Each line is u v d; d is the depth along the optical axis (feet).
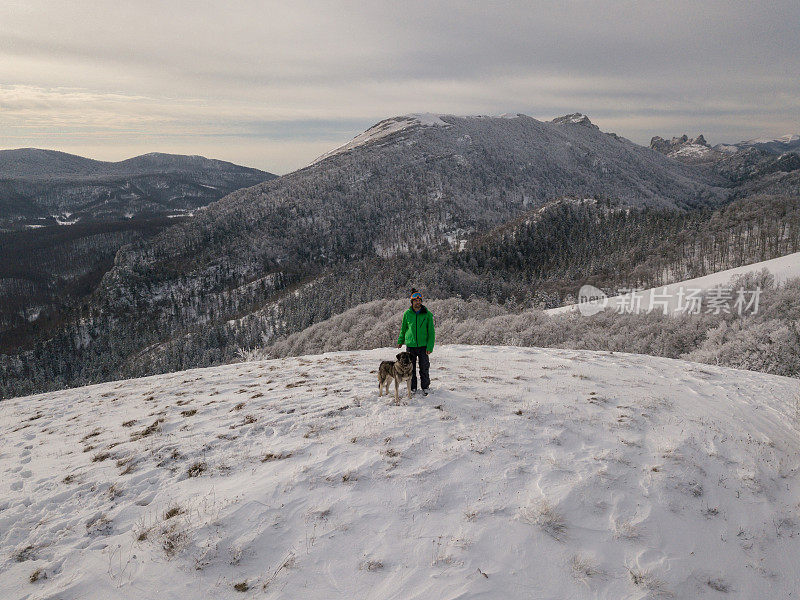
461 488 17.79
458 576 13.51
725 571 15.42
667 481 19.26
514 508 16.69
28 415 35.01
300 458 20.34
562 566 14.35
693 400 30.60
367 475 18.57
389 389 29.99
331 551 14.53
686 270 388.98
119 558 14.49
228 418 27.09
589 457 20.62
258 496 17.26
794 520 18.40
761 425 27.04
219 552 14.46
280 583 13.29
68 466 22.43
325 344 108.68
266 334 382.63
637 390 31.71
